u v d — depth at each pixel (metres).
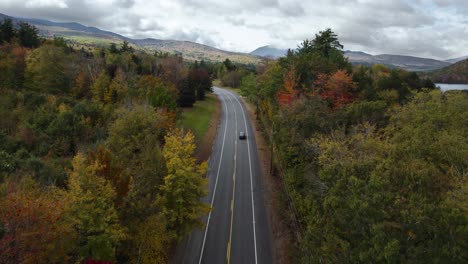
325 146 26.16
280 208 34.25
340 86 40.62
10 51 70.88
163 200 23.50
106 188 18.84
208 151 52.88
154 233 21.38
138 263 20.84
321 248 15.32
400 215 13.18
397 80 48.19
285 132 35.41
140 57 92.38
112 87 55.00
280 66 56.38
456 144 21.78
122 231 19.42
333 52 57.62
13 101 50.31
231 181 42.16
